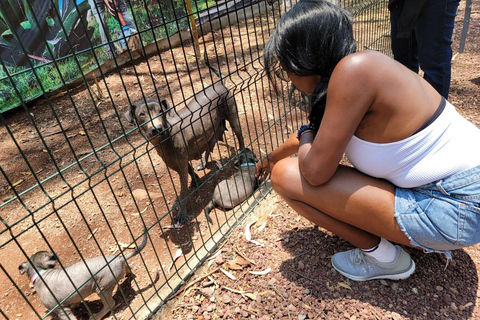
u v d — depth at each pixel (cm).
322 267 242
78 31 641
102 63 697
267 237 279
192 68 696
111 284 261
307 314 212
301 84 193
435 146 172
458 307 209
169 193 385
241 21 952
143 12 740
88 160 449
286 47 175
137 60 762
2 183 422
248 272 249
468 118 404
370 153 182
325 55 170
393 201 187
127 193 385
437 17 339
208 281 251
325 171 182
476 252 244
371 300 216
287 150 259
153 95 601
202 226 336
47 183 415
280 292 229
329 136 170
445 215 176
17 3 546
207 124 382
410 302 213
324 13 168
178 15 806
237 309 223
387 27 593
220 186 348
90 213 360
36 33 580
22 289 294
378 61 162
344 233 213
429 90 180
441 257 240
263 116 494
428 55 360
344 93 161
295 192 209
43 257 260
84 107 588
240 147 426
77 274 253
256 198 329
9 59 558
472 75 514
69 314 264
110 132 508
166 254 308
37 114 583
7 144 504
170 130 300
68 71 640
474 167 174
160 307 238
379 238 215
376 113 168
